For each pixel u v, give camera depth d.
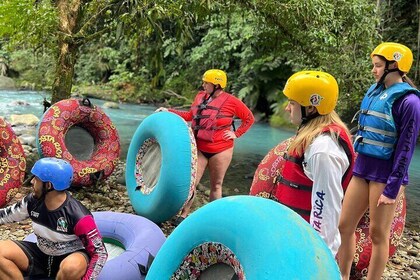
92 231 2.39
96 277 2.40
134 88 15.21
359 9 6.39
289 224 1.65
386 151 2.50
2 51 15.14
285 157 2.23
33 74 15.27
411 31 11.77
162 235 3.10
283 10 6.04
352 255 2.73
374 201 2.56
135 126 10.05
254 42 8.60
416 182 6.82
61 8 5.90
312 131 2.05
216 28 13.15
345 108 8.43
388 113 2.48
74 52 5.94
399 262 3.88
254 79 12.58
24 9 5.50
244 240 1.68
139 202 4.13
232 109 4.16
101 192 4.94
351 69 6.62
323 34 6.10
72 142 5.09
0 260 2.43
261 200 1.77
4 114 10.45
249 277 1.60
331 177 1.95
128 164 4.45
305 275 1.52
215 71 4.16
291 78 2.14
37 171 2.35
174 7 5.27
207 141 4.09
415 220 5.20
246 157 7.63
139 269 2.73
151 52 7.76
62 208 2.38
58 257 2.50
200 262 1.90
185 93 14.57
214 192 4.27
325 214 1.96
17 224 3.95
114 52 16.05
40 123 4.91
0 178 4.12
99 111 5.22
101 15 5.98
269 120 12.12
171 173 3.72
